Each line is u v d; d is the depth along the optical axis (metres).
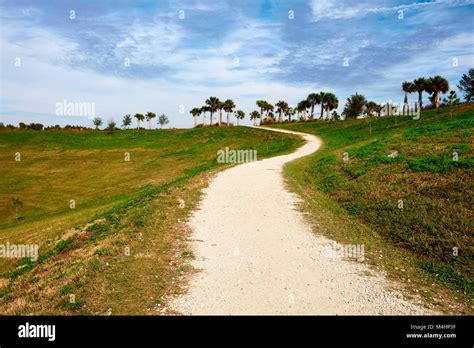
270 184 22.78
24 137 89.88
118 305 7.78
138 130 108.38
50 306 7.82
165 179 44.78
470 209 12.95
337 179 22.09
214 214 15.63
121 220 15.15
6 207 37.81
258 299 8.09
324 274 9.45
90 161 65.12
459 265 9.66
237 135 87.38
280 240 12.21
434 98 77.50
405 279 9.13
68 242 14.79
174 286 8.73
